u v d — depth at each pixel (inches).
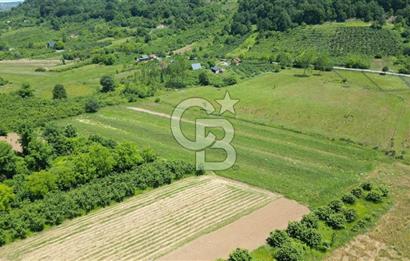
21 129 2655.0
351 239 2016.5
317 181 2605.8
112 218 2183.8
